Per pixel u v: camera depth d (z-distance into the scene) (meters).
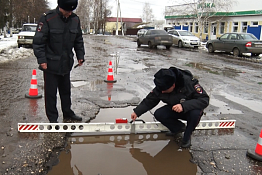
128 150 3.49
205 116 4.91
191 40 21.44
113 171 2.95
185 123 4.12
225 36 17.34
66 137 3.79
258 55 16.19
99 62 11.64
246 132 4.21
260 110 5.42
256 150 3.35
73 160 3.16
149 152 3.45
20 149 3.33
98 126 3.98
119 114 4.80
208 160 3.27
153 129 4.11
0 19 27.66
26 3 33.00
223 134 4.09
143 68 10.32
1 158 3.09
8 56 12.59
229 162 3.23
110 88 6.73
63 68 3.95
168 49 20.16
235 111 5.30
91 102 5.43
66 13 3.71
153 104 3.77
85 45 21.53
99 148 3.51
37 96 5.63
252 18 26.69
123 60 12.62
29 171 2.86
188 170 3.04
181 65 11.55
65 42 3.87
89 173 2.89
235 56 16.20
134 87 6.96
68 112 4.34
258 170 3.07
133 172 2.95
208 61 13.47
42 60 3.73
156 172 2.97
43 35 3.69
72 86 6.85
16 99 5.50
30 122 4.22
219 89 7.23
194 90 3.52
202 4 26.05
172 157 3.32
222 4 28.31
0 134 3.75
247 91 7.10
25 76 8.04
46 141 3.59
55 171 2.90
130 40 30.64
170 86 3.35
